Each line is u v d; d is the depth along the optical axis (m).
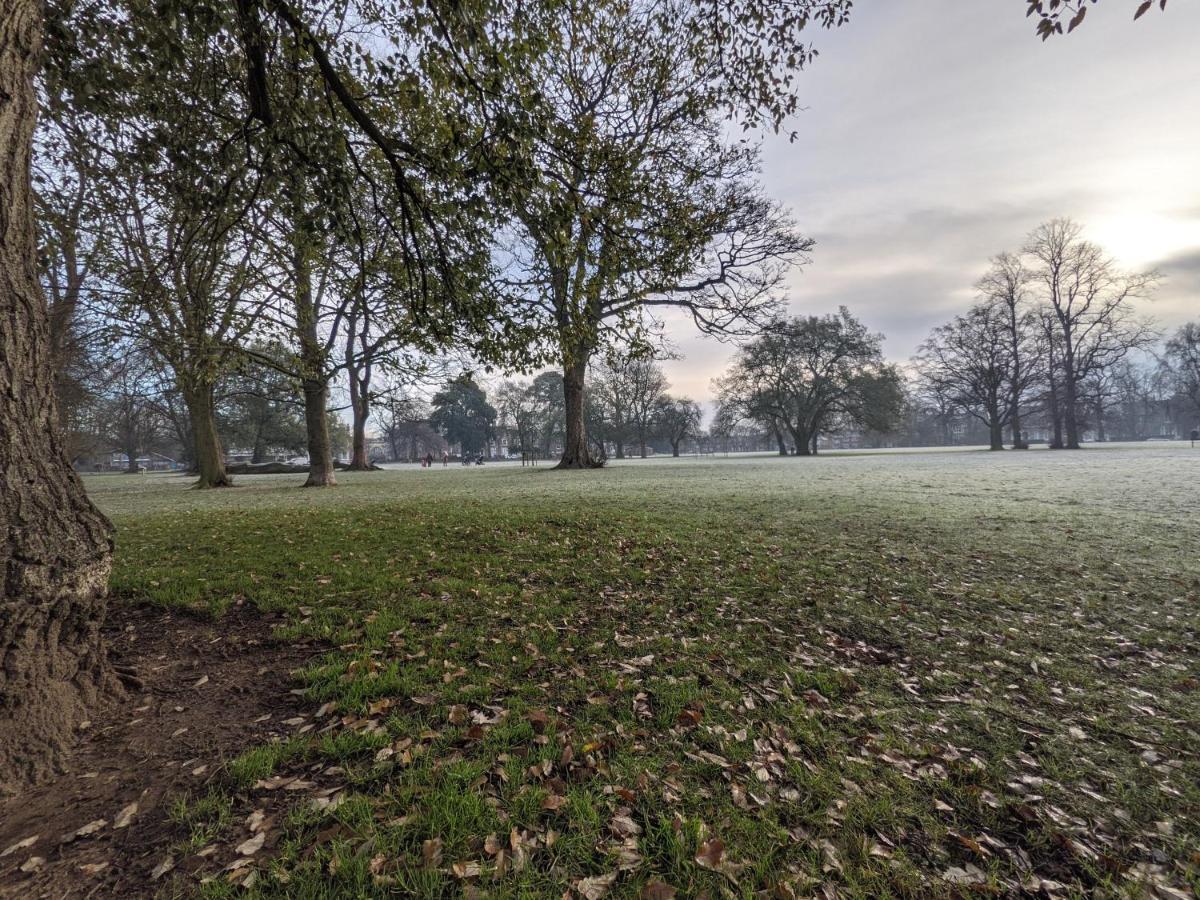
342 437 78.50
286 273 11.33
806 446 55.81
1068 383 46.97
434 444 103.00
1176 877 2.22
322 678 3.66
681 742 3.04
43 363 2.85
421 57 5.55
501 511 10.86
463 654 4.11
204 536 8.16
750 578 6.25
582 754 2.87
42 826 2.27
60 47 5.65
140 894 1.95
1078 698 3.72
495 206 7.18
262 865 2.08
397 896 1.95
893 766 2.90
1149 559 6.97
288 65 6.36
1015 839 2.42
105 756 2.76
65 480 2.93
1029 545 7.79
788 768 2.83
